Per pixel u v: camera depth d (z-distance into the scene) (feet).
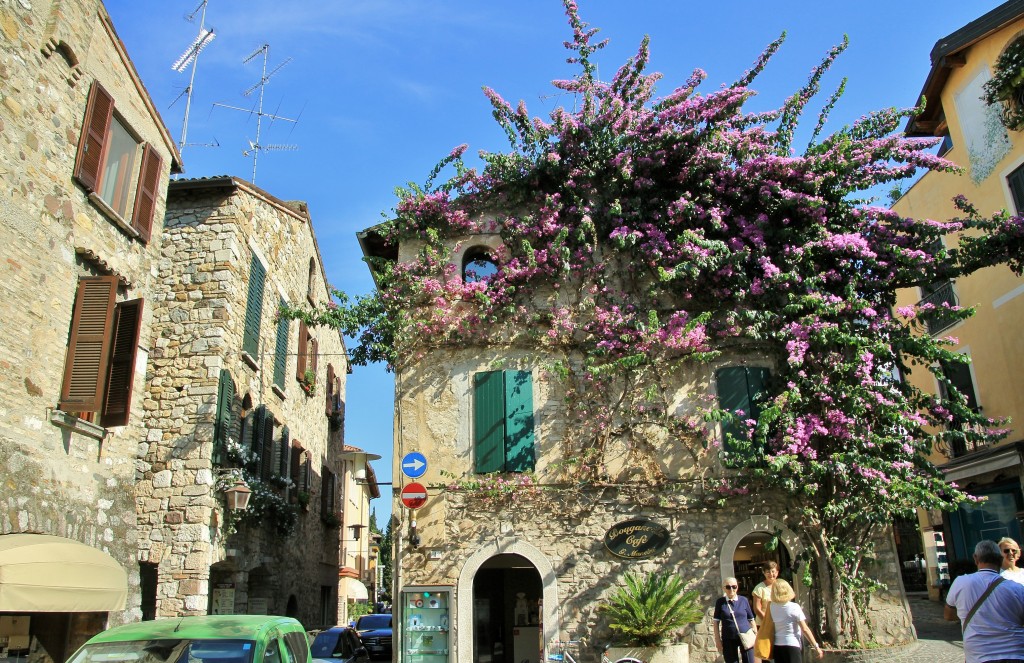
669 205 46.01
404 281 46.34
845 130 45.09
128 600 37.11
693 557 41.81
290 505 59.77
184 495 44.39
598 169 47.21
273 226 60.03
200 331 47.57
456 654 39.93
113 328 36.24
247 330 52.34
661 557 41.78
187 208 50.60
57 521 32.50
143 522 43.93
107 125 38.09
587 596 41.11
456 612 40.60
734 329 44.42
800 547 41.73
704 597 41.22
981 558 20.81
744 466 41.78
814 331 41.37
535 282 46.16
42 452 32.27
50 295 33.55
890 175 43.37
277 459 59.67
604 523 42.24
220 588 48.98
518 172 47.34
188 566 43.11
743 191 45.70
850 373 41.09
